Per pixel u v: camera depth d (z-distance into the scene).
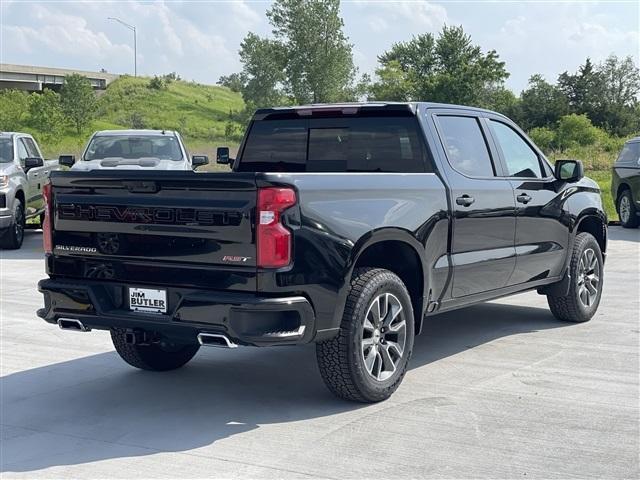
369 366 5.31
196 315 4.83
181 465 4.35
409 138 6.14
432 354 6.80
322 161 6.55
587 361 6.55
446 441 4.68
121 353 6.14
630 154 18.03
